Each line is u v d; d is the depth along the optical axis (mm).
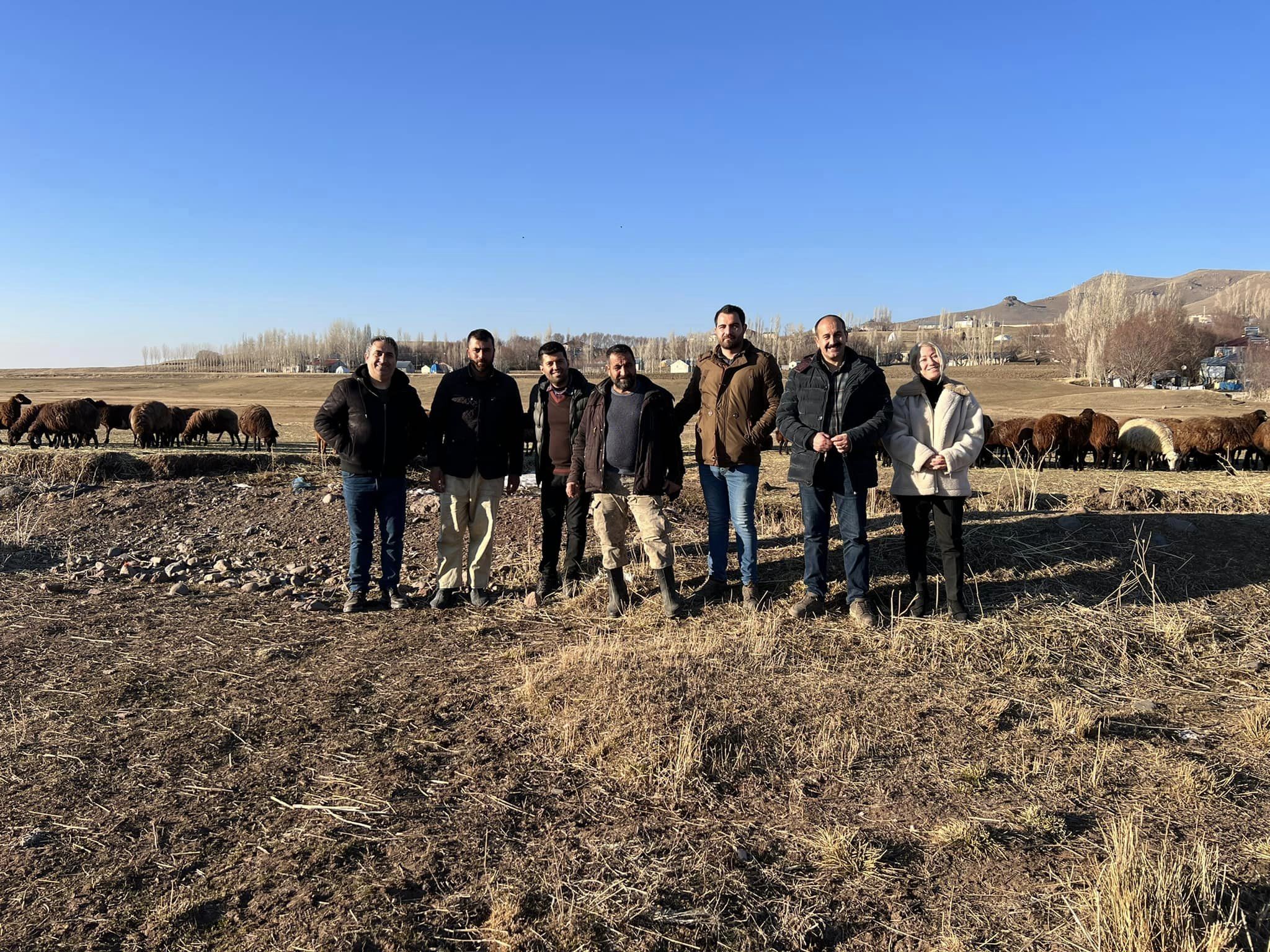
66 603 6219
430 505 8828
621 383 5562
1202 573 6094
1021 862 3061
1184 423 15523
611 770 3680
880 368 5355
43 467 10734
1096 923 2621
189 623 5770
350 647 5293
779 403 5512
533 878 2920
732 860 3047
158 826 3223
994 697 4430
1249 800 3504
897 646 5004
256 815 3322
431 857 3031
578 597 6133
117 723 4145
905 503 5445
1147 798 3514
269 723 4148
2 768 3674
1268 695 4570
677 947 2598
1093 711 4320
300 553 7770
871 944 2650
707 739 3852
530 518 8125
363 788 3516
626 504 5723
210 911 2730
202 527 8625
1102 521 6930
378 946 2551
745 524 5613
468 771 3678
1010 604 5641
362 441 5926
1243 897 2814
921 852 3127
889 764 3783
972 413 5359
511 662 4988
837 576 6078
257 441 21578
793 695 4371
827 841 3133
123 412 22375
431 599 6359
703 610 5727
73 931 2621
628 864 3008
